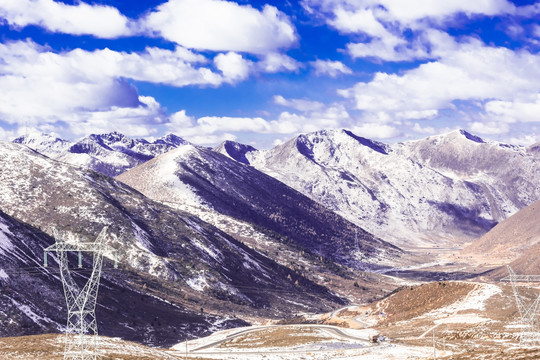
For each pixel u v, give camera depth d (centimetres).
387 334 15425
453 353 11012
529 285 18362
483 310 16238
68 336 10606
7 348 9544
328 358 12050
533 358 8275
